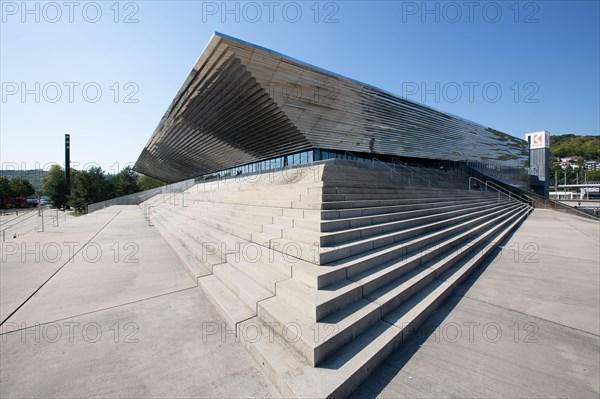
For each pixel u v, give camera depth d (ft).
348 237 14.79
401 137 55.11
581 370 8.21
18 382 7.66
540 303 13.07
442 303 13.12
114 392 7.31
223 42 24.64
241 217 23.68
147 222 49.60
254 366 8.49
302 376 7.30
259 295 11.41
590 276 17.02
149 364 8.52
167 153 79.10
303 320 9.21
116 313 12.01
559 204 67.56
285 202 20.70
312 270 11.27
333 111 38.58
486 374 8.11
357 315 9.63
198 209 36.99
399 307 11.54
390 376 8.08
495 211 44.16
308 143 49.47
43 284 15.65
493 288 15.06
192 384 7.66
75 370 8.20
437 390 7.48
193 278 16.24
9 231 37.73
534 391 7.39
